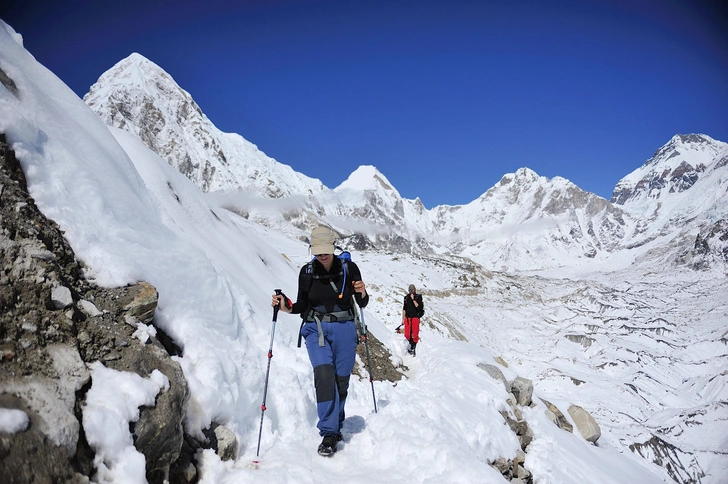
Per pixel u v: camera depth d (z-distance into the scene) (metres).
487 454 6.02
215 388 4.08
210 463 3.70
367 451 4.65
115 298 3.96
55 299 3.38
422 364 10.72
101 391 3.12
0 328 2.97
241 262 9.31
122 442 2.98
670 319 74.88
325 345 4.64
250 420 4.47
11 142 4.01
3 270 3.25
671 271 178.12
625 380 46.47
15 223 3.56
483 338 44.97
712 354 58.88
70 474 2.60
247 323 5.67
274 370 5.20
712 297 96.69
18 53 5.23
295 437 4.74
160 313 4.36
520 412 8.51
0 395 2.61
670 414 40.72
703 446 34.94
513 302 61.75
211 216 9.62
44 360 3.02
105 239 4.36
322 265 4.68
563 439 8.69
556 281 94.19
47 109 4.77
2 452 2.33
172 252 5.00
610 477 8.27
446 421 5.96
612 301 79.38
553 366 44.59
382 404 6.18
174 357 4.09
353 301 4.81
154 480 3.23
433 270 60.56
